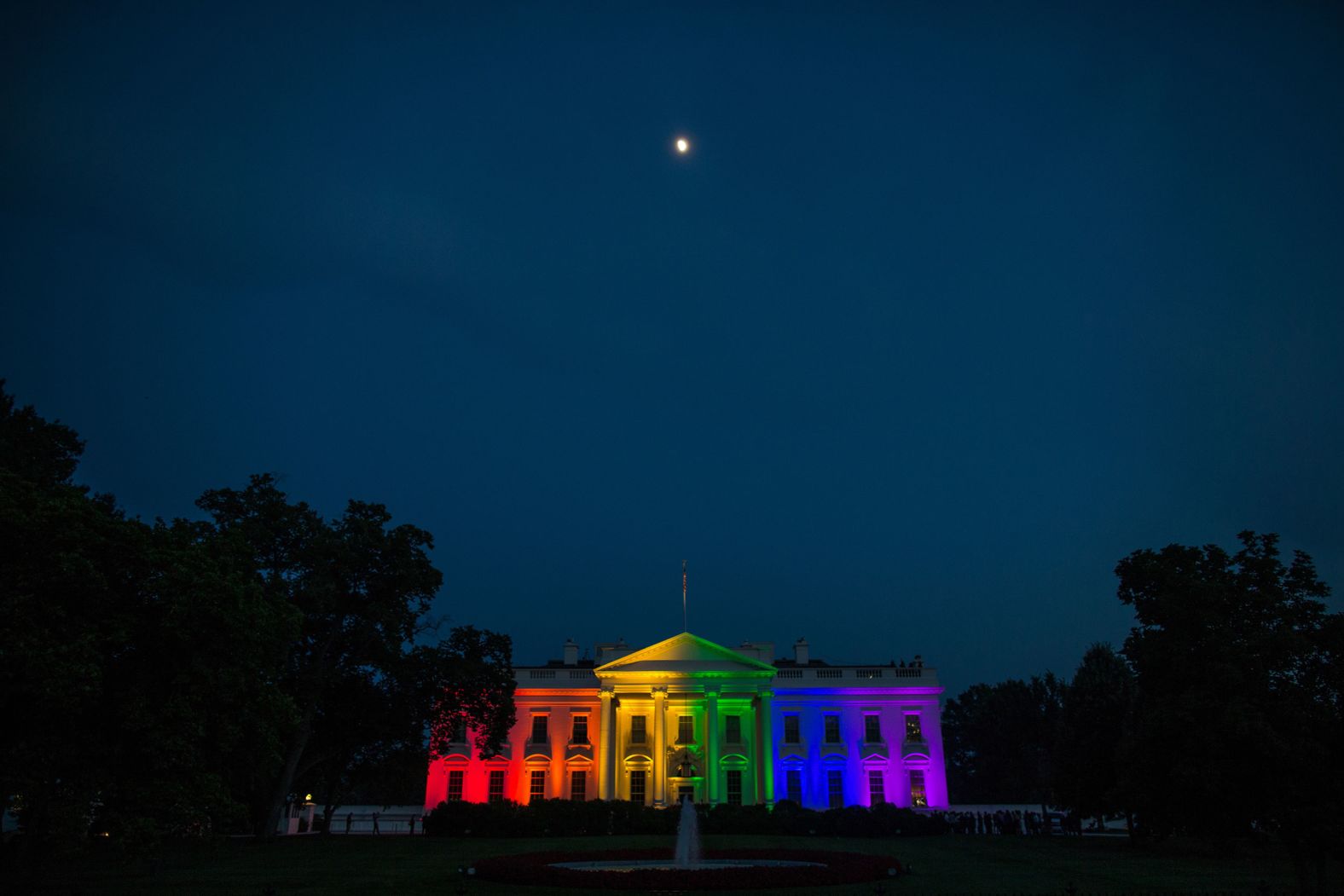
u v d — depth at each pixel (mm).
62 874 30922
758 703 70500
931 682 73250
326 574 50000
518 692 72750
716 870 27594
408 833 61219
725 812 59500
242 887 27562
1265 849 43031
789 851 36312
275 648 31531
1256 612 29109
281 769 49125
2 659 21875
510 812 56094
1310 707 25094
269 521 50656
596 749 71312
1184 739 27109
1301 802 24078
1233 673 26531
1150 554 34875
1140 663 33656
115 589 24938
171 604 25031
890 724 71688
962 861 37719
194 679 25688
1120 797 36531
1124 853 42500
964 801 116812
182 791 24656
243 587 27594
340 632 52156
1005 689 106750
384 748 58969
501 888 27141
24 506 23750
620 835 55125
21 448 39281
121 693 24609
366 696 54875
